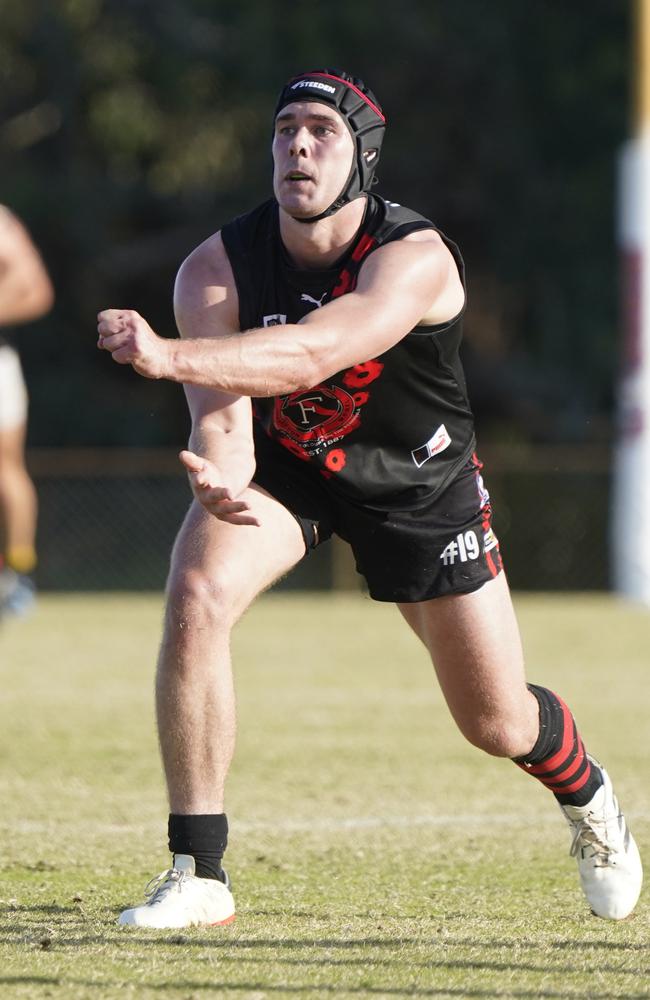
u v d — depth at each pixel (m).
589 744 29.83
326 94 15.09
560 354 88.12
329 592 70.88
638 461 61.25
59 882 18.16
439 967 13.64
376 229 15.28
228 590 15.30
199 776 15.41
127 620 54.69
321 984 12.88
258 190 87.56
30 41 83.12
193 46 83.81
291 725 32.38
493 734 16.14
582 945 14.80
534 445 90.06
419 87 87.50
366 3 84.19
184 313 15.78
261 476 16.20
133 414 88.56
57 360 89.75
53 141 88.19
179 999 12.28
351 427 15.66
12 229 38.75
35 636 49.50
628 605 60.81
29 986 12.66
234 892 17.73
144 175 88.62
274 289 15.55
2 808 23.48
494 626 15.99
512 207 87.19
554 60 85.12
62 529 75.62
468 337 91.50
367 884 18.31
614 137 84.88
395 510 15.96
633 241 59.72
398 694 37.12
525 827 22.33
